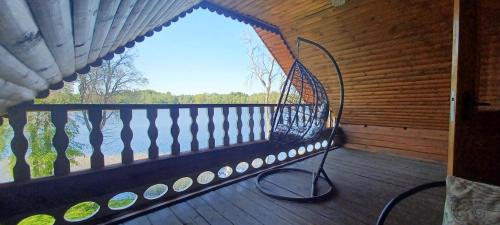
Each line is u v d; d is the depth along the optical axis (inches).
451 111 65.1
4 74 33.5
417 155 181.6
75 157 249.1
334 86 194.2
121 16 47.6
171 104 110.1
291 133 122.3
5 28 19.6
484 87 67.7
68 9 26.7
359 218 87.7
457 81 62.9
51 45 36.7
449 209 40.8
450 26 112.9
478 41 65.7
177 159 110.7
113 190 91.7
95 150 89.0
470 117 64.5
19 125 74.4
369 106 190.4
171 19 136.6
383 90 168.9
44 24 25.8
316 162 168.1
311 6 140.6
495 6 66.7
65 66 70.4
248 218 89.0
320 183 125.3
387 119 193.9
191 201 104.2
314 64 187.5
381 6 122.5
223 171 137.9
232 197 108.0
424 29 120.9
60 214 80.5
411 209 92.8
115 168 92.0
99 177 88.5
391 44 137.8
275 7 145.6
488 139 68.1
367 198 105.0
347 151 204.8
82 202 84.7
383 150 200.7
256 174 138.2
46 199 77.9
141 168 99.1
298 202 101.5
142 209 95.1
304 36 169.2
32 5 19.5
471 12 64.1
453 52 64.4
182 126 124.9
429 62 133.7
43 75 58.1
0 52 24.4
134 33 101.0
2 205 70.8
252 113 153.6
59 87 99.9
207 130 127.3
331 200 103.3
